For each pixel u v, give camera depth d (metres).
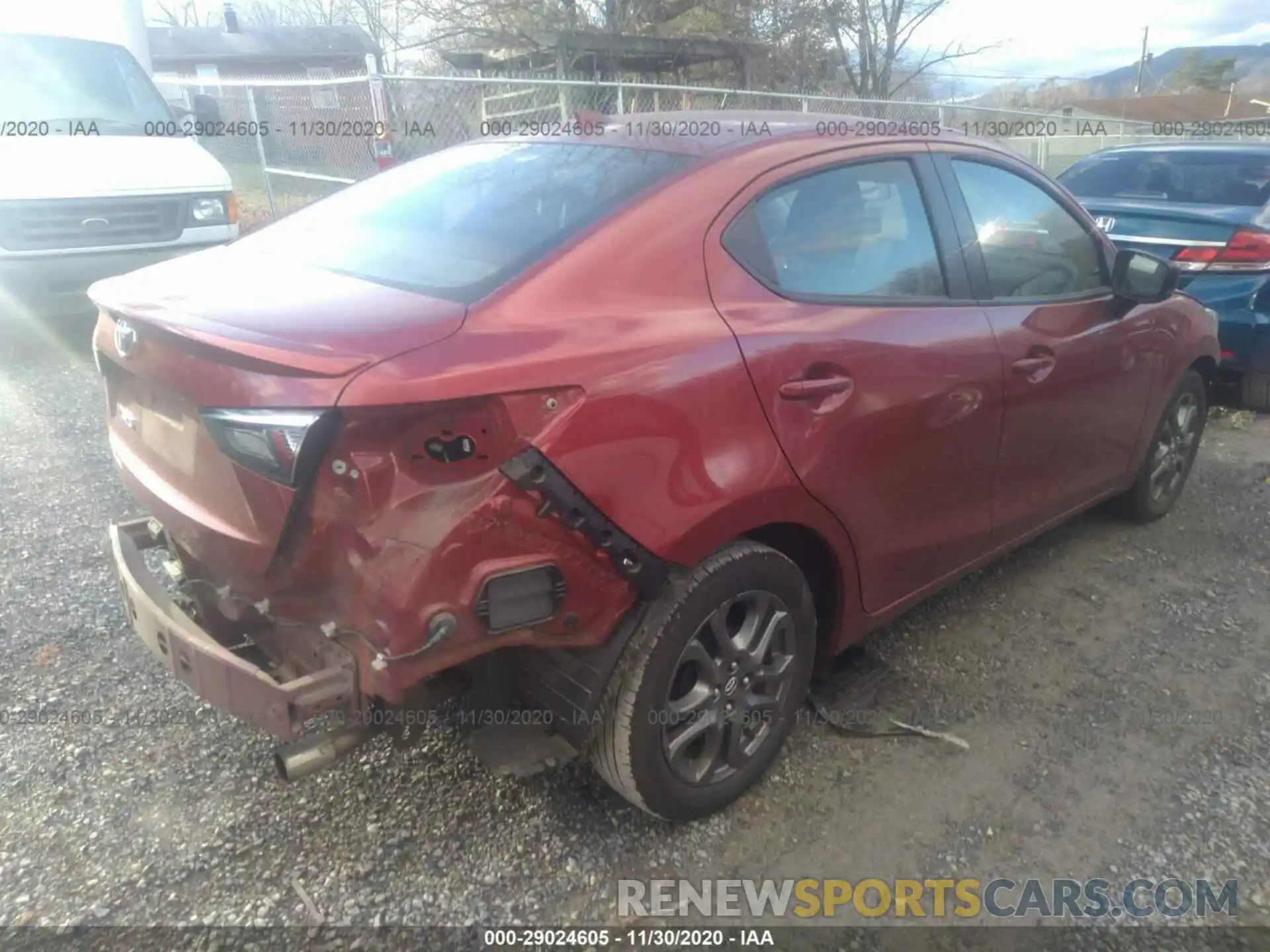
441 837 2.61
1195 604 3.94
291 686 2.08
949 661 3.50
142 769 2.80
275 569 2.13
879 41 18.73
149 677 3.21
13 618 3.49
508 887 2.47
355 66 40.16
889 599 3.11
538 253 2.39
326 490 2.00
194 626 2.33
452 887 2.46
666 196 2.54
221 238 7.22
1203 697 3.33
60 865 2.47
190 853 2.53
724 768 2.70
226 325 2.16
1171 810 2.80
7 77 7.32
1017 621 3.79
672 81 16.03
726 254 2.56
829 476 2.64
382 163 9.88
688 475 2.31
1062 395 3.49
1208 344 4.46
